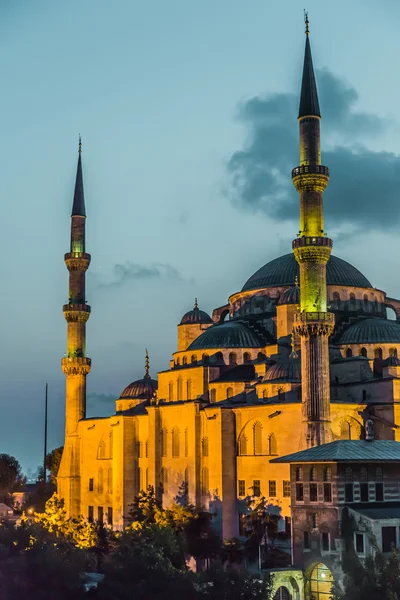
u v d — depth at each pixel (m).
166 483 150.50
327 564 102.00
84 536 147.25
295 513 106.38
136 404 165.62
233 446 137.75
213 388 146.75
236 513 136.12
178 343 173.25
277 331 149.25
